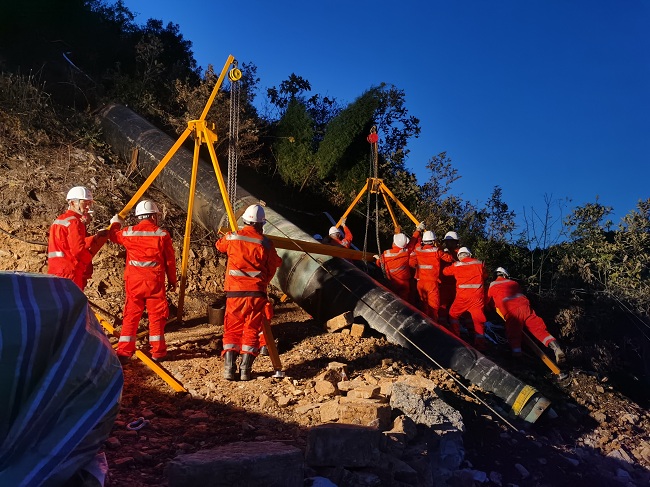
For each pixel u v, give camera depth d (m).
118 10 19.81
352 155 16.94
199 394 7.24
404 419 6.48
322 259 10.72
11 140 13.04
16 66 15.86
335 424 5.70
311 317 11.15
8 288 3.44
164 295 8.01
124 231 7.99
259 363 8.47
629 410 9.88
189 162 13.09
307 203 16.77
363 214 16.16
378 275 13.34
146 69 17.81
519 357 10.76
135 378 7.72
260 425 6.47
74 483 3.53
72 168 12.96
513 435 8.01
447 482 6.50
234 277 7.70
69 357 3.52
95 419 3.54
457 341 9.51
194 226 12.76
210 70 16.16
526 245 15.83
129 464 5.23
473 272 11.02
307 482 5.08
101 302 10.34
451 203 16.25
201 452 4.69
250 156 16.62
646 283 14.15
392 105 17.31
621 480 7.64
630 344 13.16
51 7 17.59
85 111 15.59
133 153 13.78
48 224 11.54
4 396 3.24
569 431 8.82
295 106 16.91
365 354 8.94
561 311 12.72
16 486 3.17
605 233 16.19
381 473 5.56
